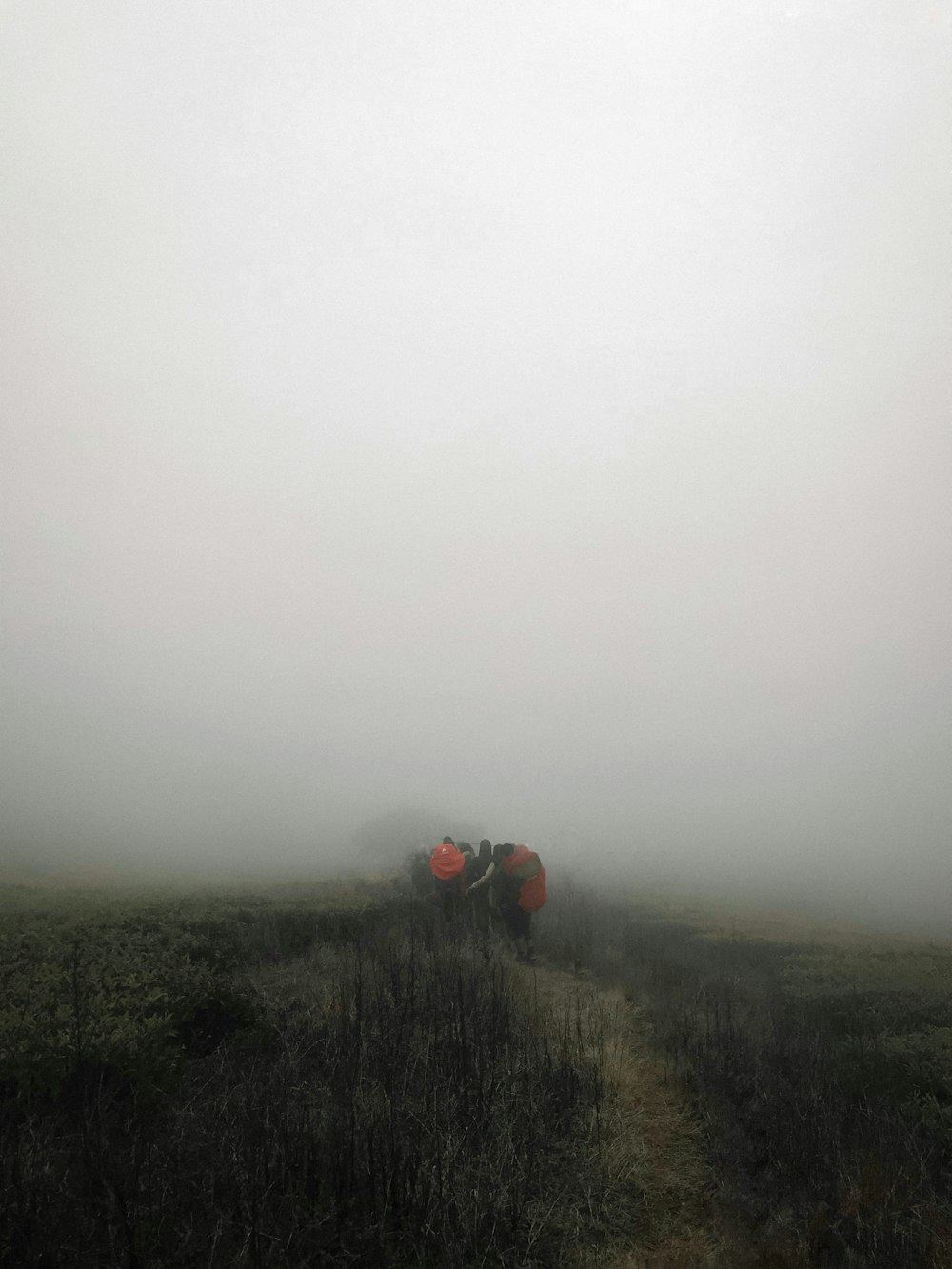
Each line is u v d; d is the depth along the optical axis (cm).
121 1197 501
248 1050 802
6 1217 503
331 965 1120
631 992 1248
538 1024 966
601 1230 605
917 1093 840
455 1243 548
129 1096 688
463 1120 688
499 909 1429
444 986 1010
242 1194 555
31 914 1286
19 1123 626
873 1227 595
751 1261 577
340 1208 574
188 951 1057
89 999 824
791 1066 889
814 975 1422
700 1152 736
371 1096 718
